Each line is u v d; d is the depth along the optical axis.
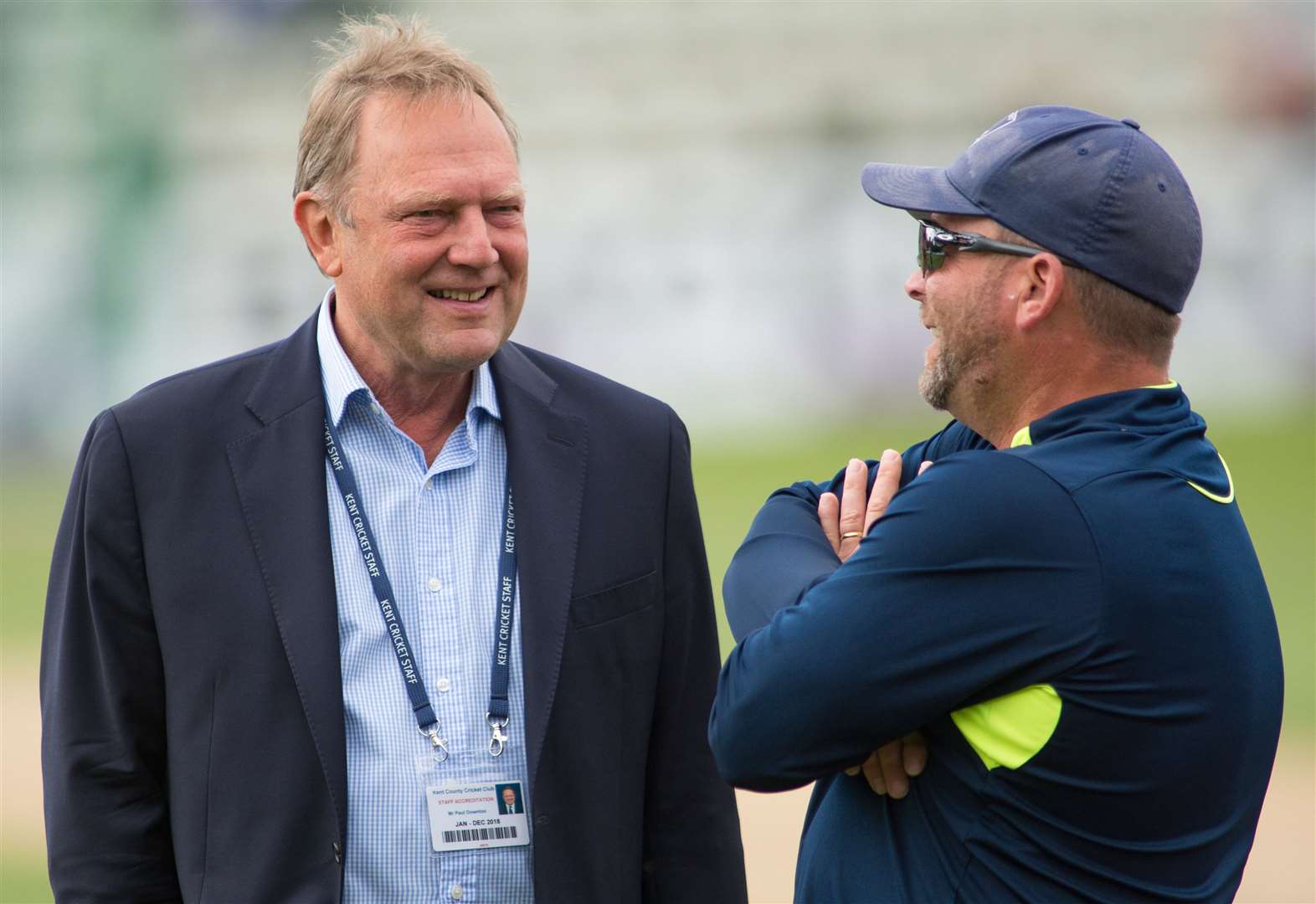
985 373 7.23
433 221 7.68
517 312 8.13
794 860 20.12
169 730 7.88
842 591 6.76
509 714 7.95
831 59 91.81
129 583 7.88
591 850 8.00
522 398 8.41
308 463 8.00
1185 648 6.56
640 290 84.62
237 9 89.75
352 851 7.71
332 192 7.92
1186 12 88.38
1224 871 6.82
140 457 7.90
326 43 8.45
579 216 87.75
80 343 84.50
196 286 86.38
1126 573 6.50
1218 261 80.19
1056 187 6.91
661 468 8.57
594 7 93.88
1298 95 84.31
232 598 7.78
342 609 7.89
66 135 88.69
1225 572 6.75
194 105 89.56
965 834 6.79
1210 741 6.62
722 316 82.81
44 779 8.13
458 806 7.82
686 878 8.60
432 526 8.15
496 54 93.81
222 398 8.12
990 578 6.57
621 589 8.24
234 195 88.12
